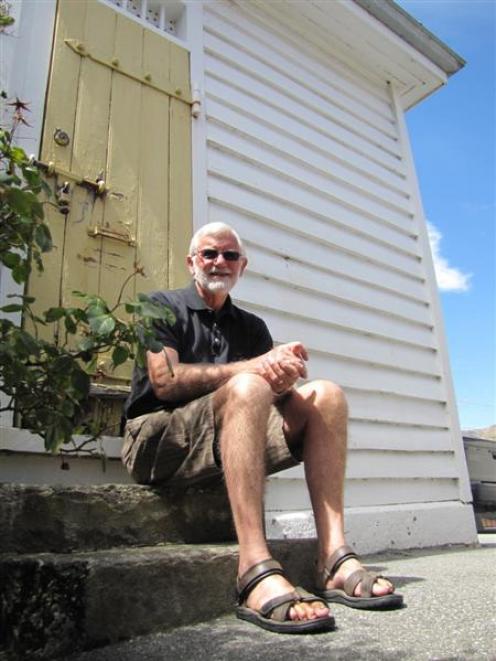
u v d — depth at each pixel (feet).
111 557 4.05
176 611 4.12
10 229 3.96
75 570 3.73
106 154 8.23
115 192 8.12
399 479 10.63
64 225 7.43
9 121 7.23
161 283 8.18
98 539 4.80
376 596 4.43
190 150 9.39
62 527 4.63
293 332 9.94
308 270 10.62
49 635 3.53
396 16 13.34
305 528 8.25
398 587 5.48
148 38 9.53
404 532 9.95
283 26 12.42
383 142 13.91
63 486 4.77
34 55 7.87
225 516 5.64
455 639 3.67
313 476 5.06
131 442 5.59
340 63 13.64
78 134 8.01
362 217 12.35
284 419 5.49
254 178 10.34
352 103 13.50
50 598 3.61
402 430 11.14
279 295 9.95
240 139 10.42
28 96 7.60
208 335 6.23
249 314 6.84
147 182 8.57
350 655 3.37
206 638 3.80
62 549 4.58
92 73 8.50
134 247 8.06
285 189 10.84
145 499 5.19
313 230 11.03
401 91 15.28
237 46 11.19
